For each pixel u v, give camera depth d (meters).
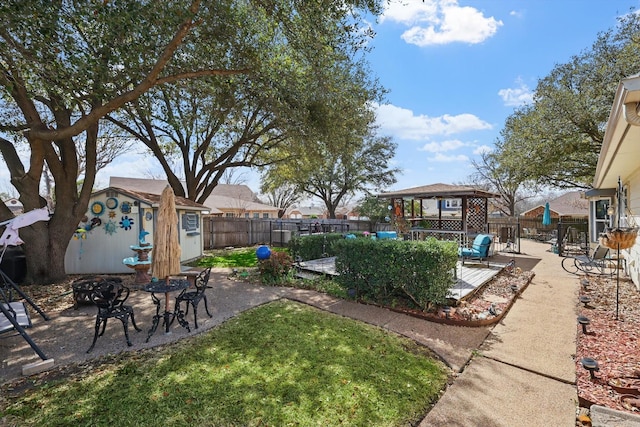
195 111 9.40
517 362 3.28
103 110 5.00
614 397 2.61
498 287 6.31
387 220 19.89
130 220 8.43
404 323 4.45
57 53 4.08
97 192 8.43
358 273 5.58
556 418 2.39
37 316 4.88
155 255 4.28
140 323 4.55
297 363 3.22
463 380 2.95
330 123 8.75
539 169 13.76
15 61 4.07
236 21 5.93
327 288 6.24
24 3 3.44
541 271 8.31
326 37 5.95
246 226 16.09
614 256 8.95
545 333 4.04
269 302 5.53
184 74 5.69
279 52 7.86
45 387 2.82
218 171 14.15
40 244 6.86
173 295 6.10
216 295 6.04
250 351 3.51
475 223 12.46
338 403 2.55
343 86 9.17
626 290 6.19
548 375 3.01
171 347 3.67
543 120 12.88
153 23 4.43
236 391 2.72
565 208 25.59
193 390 2.74
